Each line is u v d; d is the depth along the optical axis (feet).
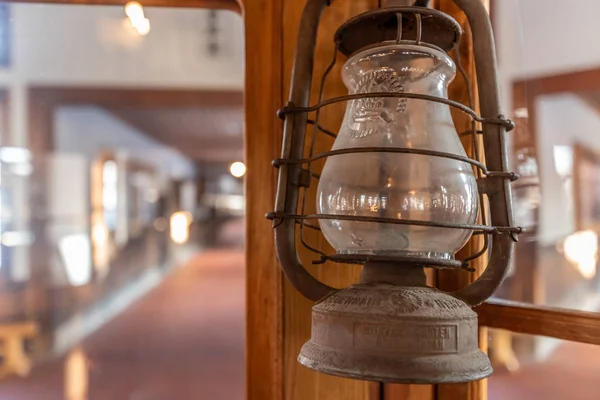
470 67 1.55
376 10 1.19
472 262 1.53
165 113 8.21
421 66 1.31
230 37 2.98
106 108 7.73
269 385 1.69
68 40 5.17
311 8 1.39
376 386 1.70
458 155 1.19
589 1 2.80
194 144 10.52
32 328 6.47
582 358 2.10
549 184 2.85
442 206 1.23
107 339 6.43
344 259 1.21
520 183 2.24
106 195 9.71
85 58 6.21
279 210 1.32
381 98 1.28
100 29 4.64
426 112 1.28
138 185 11.75
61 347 6.25
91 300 8.21
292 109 1.33
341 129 1.35
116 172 10.14
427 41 1.30
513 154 2.20
